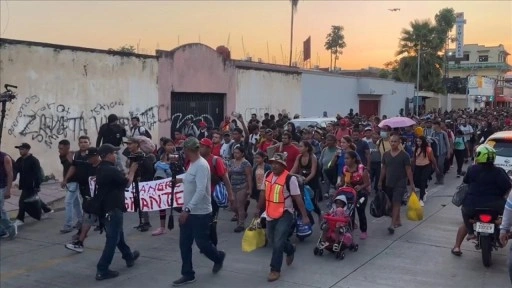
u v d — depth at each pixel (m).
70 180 9.05
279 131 13.80
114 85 16.45
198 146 6.90
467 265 7.79
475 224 7.60
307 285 6.91
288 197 7.13
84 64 15.48
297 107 26.50
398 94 37.62
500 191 7.51
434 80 51.41
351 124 18.27
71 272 7.55
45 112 14.48
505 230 5.44
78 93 15.36
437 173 15.92
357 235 9.57
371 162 12.95
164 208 9.66
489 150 7.53
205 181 6.88
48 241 9.24
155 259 8.16
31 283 7.11
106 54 16.12
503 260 8.02
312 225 9.35
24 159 10.37
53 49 14.60
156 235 9.61
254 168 10.17
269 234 7.31
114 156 7.44
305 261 7.98
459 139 17.44
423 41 51.44
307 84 27.45
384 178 9.85
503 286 6.88
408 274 7.38
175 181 8.55
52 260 8.13
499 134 11.45
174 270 7.62
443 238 9.38
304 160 9.69
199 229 6.96
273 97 24.44
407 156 9.66
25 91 13.98
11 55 13.62
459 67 86.62
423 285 6.93
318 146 13.55
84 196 8.56
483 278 7.20
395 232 9.81
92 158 8.40
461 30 62.22
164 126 18.34
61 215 11.34
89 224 8.48
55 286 6.98
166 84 18.33
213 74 20.44
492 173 7.55
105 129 13.16
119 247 7.67
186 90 19.19
